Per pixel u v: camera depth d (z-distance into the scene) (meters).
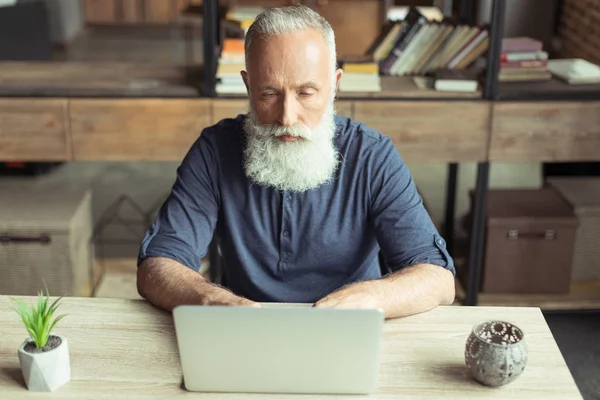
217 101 2.53
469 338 1.26
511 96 2.55
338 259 1.71
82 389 1.24
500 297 2.87
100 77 2.73
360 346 1.18
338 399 1.21
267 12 1.52
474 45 2.70
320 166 1.59
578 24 2.91
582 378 2.55
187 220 1.65
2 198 2.82
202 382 1.22
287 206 1.66
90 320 1.44
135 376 1.27
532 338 1.38
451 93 2.55
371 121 2.55
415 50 2.75
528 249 2.82
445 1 4.17
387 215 1.64
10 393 1.23
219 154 1.70
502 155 2.59
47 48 4.28
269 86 1.50
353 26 4.54
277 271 1.72
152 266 1.53
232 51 2.58
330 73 1.55
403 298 1.43
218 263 2.66
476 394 1.23
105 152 2.58
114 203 3.85
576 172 3.61
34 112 2.53
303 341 1.17
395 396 1.22
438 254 1.57
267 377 1.21
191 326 1.17
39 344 1.24
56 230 2.63
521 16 3.02
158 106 2.53
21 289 2.70
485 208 2.69
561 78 2.70
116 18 6.98
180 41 6.68
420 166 4.41
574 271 2.91
